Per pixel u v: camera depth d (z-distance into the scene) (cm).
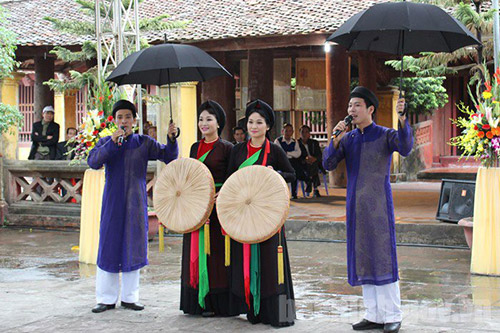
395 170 1881
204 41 1447
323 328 513
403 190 1551
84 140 832
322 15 1419
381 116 1911
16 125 1148
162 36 1448
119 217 580
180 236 1036
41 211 1156
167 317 556
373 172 499
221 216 525
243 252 529
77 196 1134
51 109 1243
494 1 796
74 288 684
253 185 521
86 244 837
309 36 1368
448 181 939
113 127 852
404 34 537
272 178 519
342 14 1413
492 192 721
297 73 1688
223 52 1669
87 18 1675
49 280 728
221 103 1688
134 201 583
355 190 502
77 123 2331
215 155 564
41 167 1148
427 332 491
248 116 548
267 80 1598
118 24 1059
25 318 559
